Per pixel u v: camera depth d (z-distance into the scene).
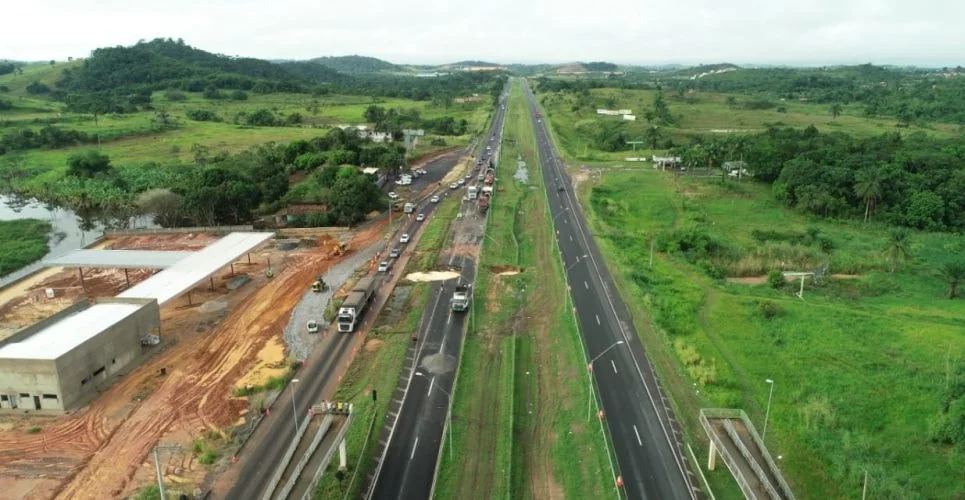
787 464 63.97
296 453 56.28
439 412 71.69
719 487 59.41
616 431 68.06
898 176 159.38
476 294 106.56
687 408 72.81
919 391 77.00
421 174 199.25
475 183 186.88
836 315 99.44
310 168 183.38
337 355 85.00
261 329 92.94
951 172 161.12
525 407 74.19
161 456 63.62
